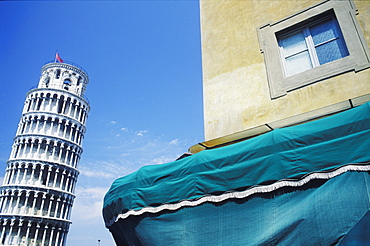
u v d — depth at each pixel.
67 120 64.12
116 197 4.98
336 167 3.21
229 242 3.54
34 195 53.78
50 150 59.72
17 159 55.75
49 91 64.81
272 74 5.99
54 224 54.72
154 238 4.15
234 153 4.05
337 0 5.73
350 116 3.47
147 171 4.82
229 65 6.91
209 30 8.02
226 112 6.26
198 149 6.14
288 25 6.30
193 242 3.81
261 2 7.18
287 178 3.47
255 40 6.76
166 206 4.22
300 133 3.69
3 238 48.56
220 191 3.90
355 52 5.03
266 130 5.31
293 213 3.27
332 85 5.02
